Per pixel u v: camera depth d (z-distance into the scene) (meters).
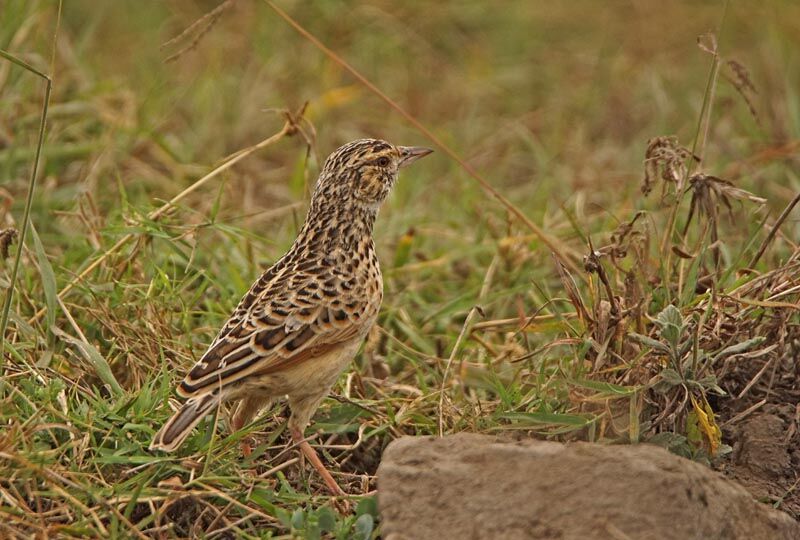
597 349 10.28
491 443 9.22
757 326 10.91
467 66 21.02
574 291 10.69
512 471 8.95
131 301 12.23
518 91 20.66
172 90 18.86
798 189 15.47
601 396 9.96
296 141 18.19
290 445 10.51
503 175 18.11
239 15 21.20
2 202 14.29
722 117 17.92
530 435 10.31
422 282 14.28
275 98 19.12
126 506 9.35
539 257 14.34
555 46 21.69
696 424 10.09
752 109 12.26
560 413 10.29
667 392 10.19
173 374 11.30
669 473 8.74
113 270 12.60
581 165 18.05
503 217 15.77
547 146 18.86
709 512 8.74
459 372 12.11
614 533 8.54
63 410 10.20
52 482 9.32
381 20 21.41
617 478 8.77
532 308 13.70
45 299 11.83
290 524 9.25
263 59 19.98
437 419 11.13
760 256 11.59
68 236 13.97
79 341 10.94
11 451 9.43
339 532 9.17
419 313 13.69
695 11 21.89
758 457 10.43
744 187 15.78
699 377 10.16
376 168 11.07
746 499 9.08
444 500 8.89
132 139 16.33
